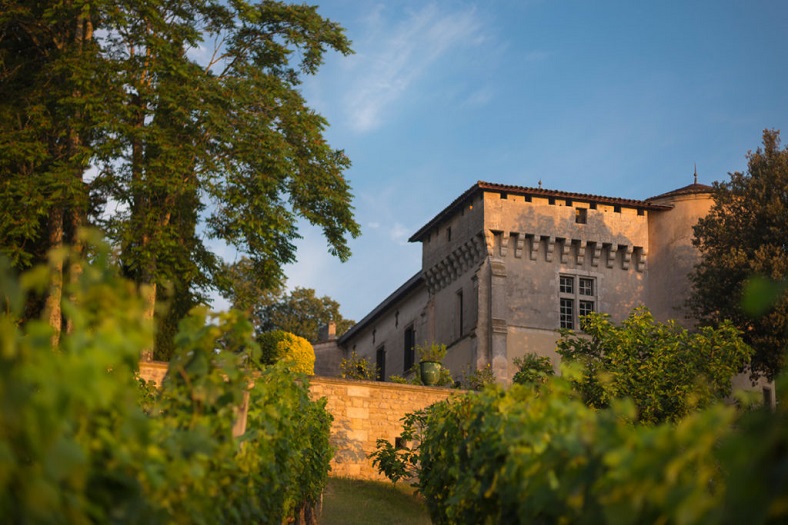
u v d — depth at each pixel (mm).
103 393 3137
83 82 25156
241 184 26891
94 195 27750
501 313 34656
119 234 25312
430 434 13227
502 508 6020
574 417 5188
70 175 24797
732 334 22188
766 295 2229
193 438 4824
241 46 30094
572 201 36438
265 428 7551
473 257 36438
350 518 19375
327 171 28953
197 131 26953
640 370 21062
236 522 6285
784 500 2217
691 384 20688
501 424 6473
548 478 4062
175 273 27500
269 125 27438
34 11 27250
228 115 27359
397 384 26375
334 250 29391
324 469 17266
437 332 39031
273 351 34844
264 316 63969
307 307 65312
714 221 33688
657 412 21078
